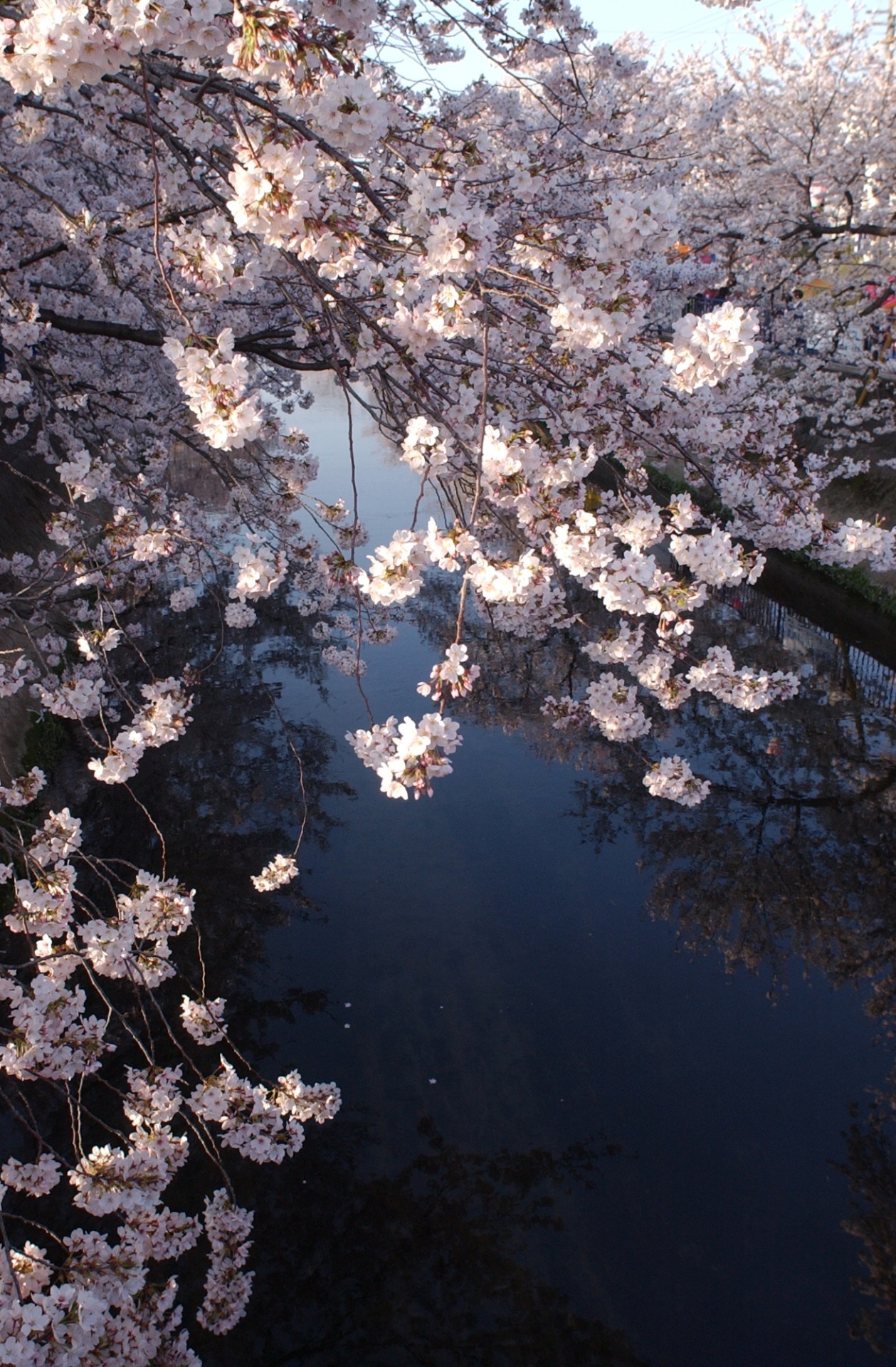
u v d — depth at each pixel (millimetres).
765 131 20547
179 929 5113
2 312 6555
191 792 12711
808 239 19047
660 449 5777
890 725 14703
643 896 10859
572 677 15648
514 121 9984
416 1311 6270
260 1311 6230
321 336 5551
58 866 4992
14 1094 7625
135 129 7379
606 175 9820
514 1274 6492
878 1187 7230
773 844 11906
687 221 19031
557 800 12781
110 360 12484
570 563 3678
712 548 3965
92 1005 8875
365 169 3854
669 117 20938
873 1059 8602
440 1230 6816
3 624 5914
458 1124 7750
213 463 7934
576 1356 5945
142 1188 4262
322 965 9539
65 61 2730
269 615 19062
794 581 18406
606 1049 8609
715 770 13555
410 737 3059
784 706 15352
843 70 21297
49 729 12680
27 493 17578
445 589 20109
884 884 11203
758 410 6391
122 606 11117
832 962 9922
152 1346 4164
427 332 3584
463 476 4367
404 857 11430
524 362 5172
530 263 3805
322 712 15055
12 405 9547
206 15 2713
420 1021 8836
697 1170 7391
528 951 9859
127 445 10875
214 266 3973
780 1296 6395
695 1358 5969
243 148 2938
